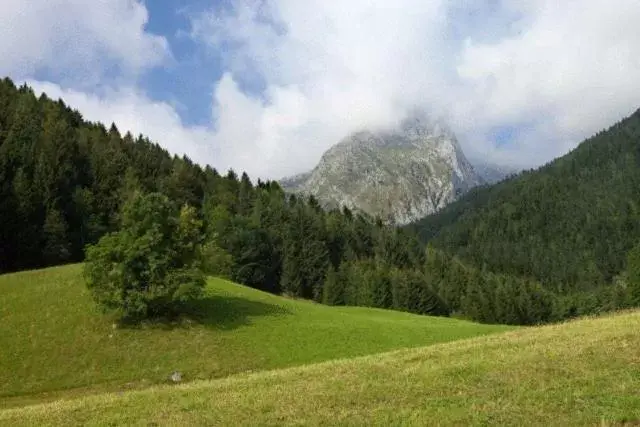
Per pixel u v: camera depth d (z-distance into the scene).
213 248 92.44
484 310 134.25
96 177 120.31
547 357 19.41
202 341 47.62
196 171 173.75
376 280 126.56
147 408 18.34
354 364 23.17
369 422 14.57
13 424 18.06
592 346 20.16
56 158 106.19
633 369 16.86
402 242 173.00
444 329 56.91
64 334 46.66
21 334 46.03
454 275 153.75
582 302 143.38
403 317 77.44
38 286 58.22
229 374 42.06
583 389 15.53
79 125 171.38
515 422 13.63
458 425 13.78
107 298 48.03
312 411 16.06
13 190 90.88
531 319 140.50
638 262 122.81
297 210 151.38
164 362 43.59
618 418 13.27
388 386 17.98
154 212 50.81
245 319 54.75
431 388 17.23
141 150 171.75
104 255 48.78
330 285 129.75
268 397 18.22
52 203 97.38
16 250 89.25
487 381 17.38
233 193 167.50
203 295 58.56
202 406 17.94
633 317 28.11
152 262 49.09
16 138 106.19
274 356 45.56
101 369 41.91
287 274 129.88
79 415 18.45
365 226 181.12
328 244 153.75
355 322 58.72
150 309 50.81
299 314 60.72
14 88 164.38
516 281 155.62
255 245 119.00
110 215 113.12
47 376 40.19
